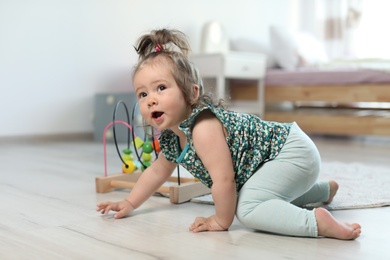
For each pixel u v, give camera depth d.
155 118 1.01
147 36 1.09
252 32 4.35
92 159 2.22
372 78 3.19
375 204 1.28
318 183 1.24
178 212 1.19
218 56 3.42
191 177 1.64
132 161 1.54
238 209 1.02
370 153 2.67
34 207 1.24
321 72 3.44
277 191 1.03
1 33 2.89
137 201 1.15
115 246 0.91
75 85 3.23
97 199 1.34
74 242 0.93
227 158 0.99
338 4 4.48
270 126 1.07
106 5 3.34
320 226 0.95
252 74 3.62
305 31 4.70
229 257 0.84
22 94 3.00
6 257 0.84
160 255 0.85
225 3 4.09
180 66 1.01
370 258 0.85
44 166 1.99
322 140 3.47
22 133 3.01
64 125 3.19
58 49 3.13
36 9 3.02
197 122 1.00
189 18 3.82
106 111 3.06
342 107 3.84
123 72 3.46
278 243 0.93
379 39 4.34
